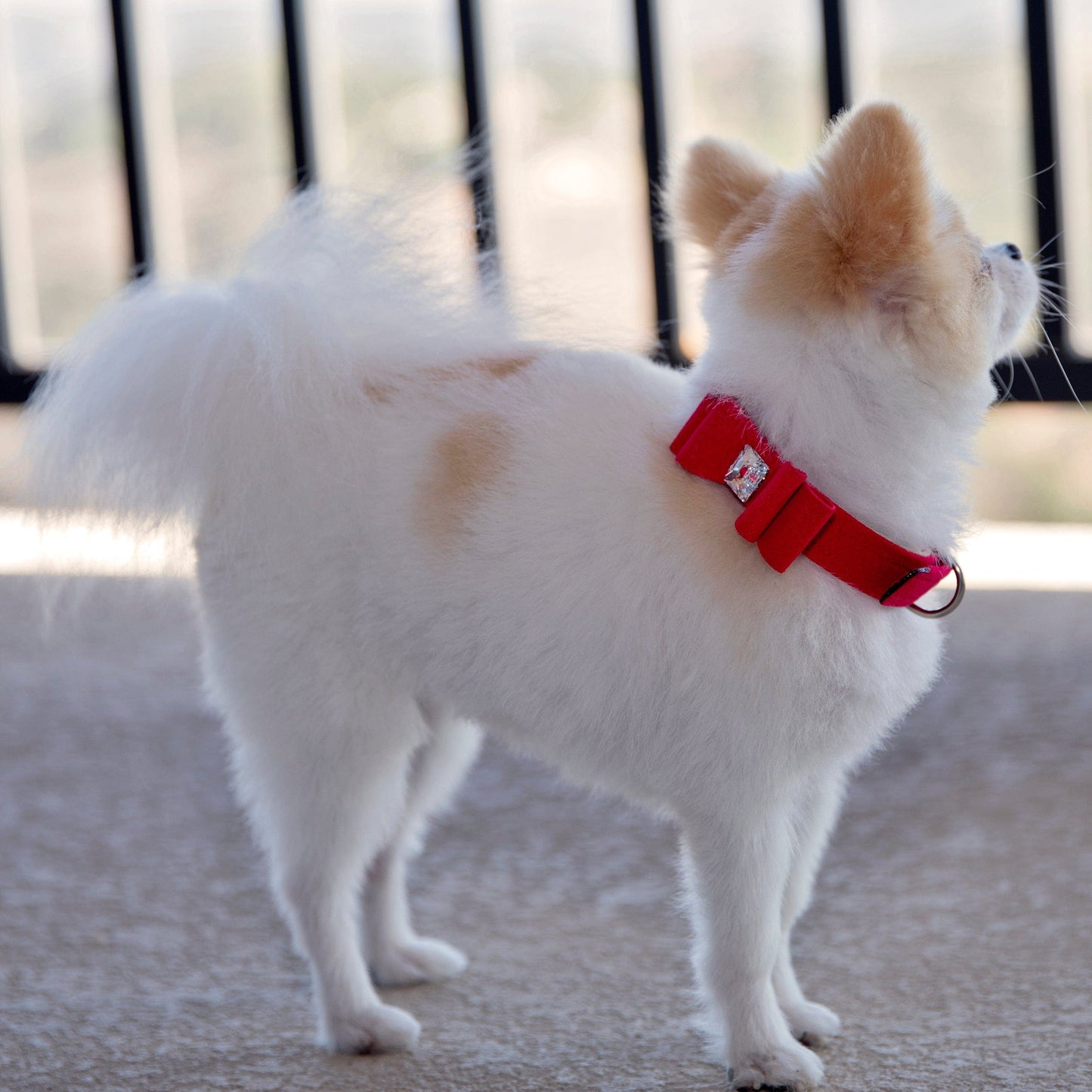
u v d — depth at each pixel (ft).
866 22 16.85
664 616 5.56
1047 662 12.44
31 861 9.12
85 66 20.02
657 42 16.87
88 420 6.60
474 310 6.70
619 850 9.04
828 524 5.47
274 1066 6.39
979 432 5.91
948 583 15.76
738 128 17.74
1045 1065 6.00
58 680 13.52
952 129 16.74
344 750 6.47
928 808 9.37
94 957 7.68
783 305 5.49
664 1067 6.21
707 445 5.57
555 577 5.72
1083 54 15.69
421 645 6.12
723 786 5.69
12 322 20.59
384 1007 6.67
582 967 7.36
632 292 17.89
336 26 18.61
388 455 6.16
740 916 5.82
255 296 6.40
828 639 5.51
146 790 10.47
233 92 19.22
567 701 5.83
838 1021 6.46
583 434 5.88
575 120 18.16
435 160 7.62
